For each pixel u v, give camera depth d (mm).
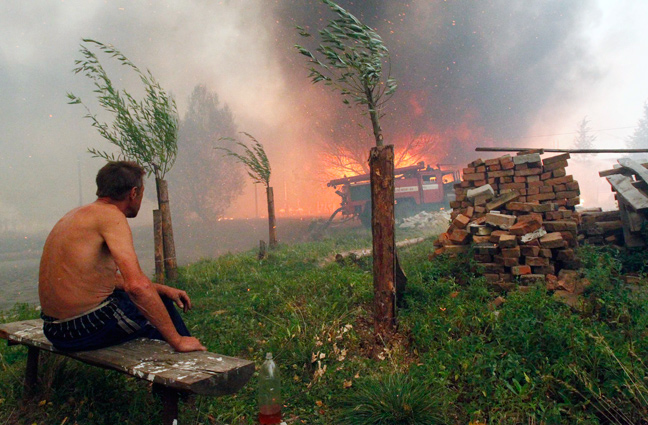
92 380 3129
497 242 5699
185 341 2449
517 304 4426
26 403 2961
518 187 6730
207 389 2004
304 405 3084
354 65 4156
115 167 2643
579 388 3016
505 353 3457
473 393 3043
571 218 5973
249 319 5004
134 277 2281
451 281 5457
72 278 2416
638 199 5977
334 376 3461
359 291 5500
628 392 2797
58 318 2477
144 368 2152
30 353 2996
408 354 3830
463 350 3520
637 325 3578
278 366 3619
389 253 4109
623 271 5945
